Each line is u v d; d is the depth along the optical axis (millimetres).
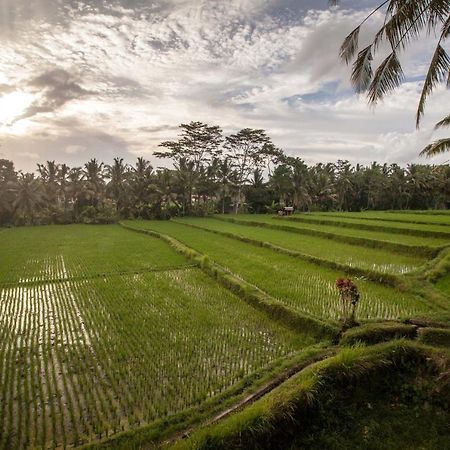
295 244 24375
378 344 8719
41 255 24016
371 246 22594
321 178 60812
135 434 6453
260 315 12508
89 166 54062
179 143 60031
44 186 52000
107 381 8305
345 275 16703
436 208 62625
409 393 7555
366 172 67875
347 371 7582
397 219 33625
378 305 12367
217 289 15789
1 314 12773
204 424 6727
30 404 7457
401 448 6277
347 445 6383
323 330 10414
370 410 7242
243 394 7605
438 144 16750
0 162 51844
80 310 13148
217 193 57844
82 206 55000
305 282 15547
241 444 5867
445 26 8172
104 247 27500
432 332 9109
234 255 21906
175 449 5617
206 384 8164
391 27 8031
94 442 6297
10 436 6500
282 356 9414
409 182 59875
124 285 16484
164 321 11977
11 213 47469
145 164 56906
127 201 55375
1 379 8414
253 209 61656
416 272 15242
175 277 17984
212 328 11398
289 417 6449
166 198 53844
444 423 6766
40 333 11055
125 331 11164
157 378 8422
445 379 7418
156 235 33969
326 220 34469
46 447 6254
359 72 9055
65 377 8461
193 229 38281
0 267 20297
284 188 56812
